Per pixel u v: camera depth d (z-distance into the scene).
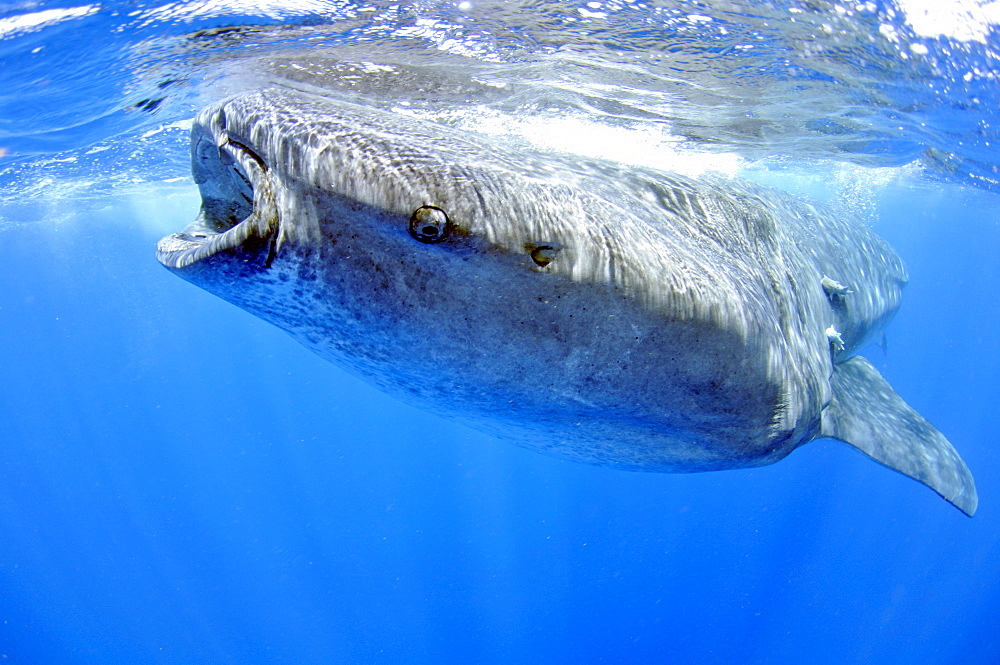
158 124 8.15
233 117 2.04
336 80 5.55
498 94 5.79
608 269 2.03
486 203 1.87
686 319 2.21
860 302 5.30
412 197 1.79
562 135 6.84
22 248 30.84
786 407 2.83
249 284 2.01
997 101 6.54
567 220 2.02
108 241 34.19
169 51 5.22
